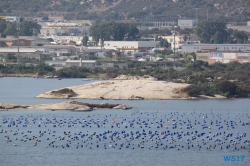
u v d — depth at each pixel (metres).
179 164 120.81
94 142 136.25
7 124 156.62
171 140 138.50
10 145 134.12
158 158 124.44
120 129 152.00
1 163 121.00
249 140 139.88
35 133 145.88
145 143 135.88
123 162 121.88
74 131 148.62
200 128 156.62
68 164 120.50
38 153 127.75
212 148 132.50
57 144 134.75
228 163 121.56
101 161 122.25
